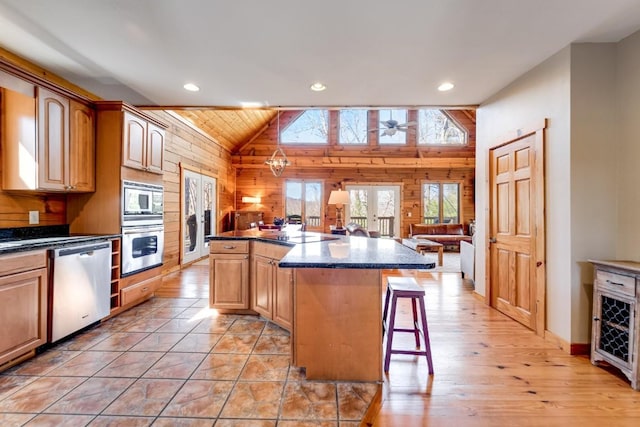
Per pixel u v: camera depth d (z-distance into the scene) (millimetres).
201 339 2689
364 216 9383
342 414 1734
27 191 2740
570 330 2486
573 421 1697
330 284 2070
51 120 2674
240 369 2193
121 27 2238
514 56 2654
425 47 2494
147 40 2414
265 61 2736
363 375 2068
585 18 2137
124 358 2334
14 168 2557
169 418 1678
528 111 2939
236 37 2363
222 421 1663
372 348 2068
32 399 1823
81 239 2697
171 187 5402
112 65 2830
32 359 2297
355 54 2613
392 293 2281
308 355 2072
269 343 2621
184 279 4945
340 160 8984
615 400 1880
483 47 2504
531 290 2936
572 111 2477
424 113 9328
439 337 2791
